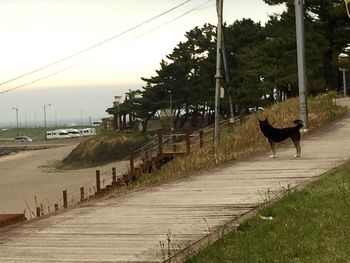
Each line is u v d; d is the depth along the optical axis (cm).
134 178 2325
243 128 2388
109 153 7250
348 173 1116
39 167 6975
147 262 598
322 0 4212
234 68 5925
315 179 1095
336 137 1995
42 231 788
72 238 732
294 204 844
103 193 2083
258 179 1198
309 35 4156
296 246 626
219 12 2370
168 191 1139
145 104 7012
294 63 4378
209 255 611
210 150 1994
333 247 613
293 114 2419
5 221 877
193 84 6794
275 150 1723
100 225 811
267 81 4666
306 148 1744
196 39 6731
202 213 857
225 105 5928
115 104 9256
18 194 4334
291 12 4312
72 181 4956
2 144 14100
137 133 7600
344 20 4291
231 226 747
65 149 9669
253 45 5656
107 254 638
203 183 1217
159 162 2417
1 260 630
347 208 791
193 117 7356
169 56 6881
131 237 720
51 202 3569
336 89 5191
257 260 586
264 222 751
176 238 699
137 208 947
